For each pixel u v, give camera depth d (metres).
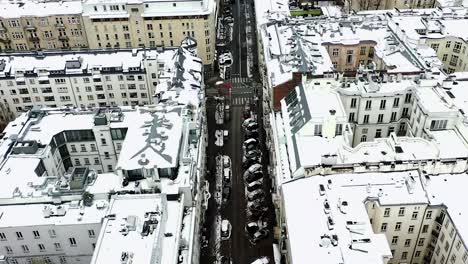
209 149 164.88
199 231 118.62
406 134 128.12
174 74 150.25
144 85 171.00
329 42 161.25
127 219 90.56
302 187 99.31
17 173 112.75
